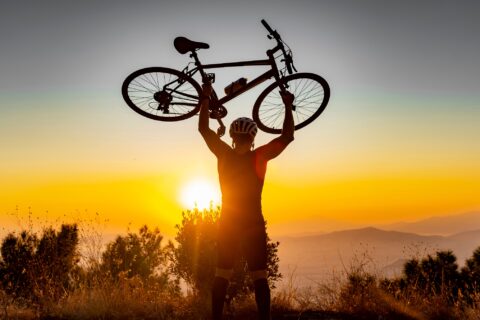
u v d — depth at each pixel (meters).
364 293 7.70
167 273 8.56
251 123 4.05
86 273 8.71
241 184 3.91
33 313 6.97
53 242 8.95
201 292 7.96
